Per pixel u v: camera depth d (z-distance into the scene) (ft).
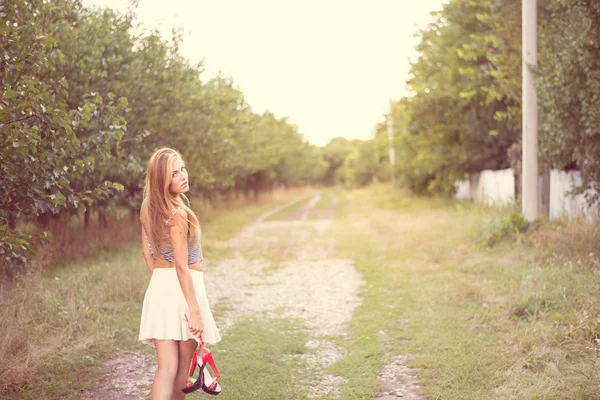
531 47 34.96
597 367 13.58
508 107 45.09
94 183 32.27
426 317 21.36
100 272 27.84
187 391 10.61
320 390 14.83
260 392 14.46
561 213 36.94
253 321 22.43
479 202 61.21
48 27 24.90
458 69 55.88
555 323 17.94
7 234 16.20
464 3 54.13
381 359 17.06
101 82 29.86
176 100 38.83
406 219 59.62
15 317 18.33
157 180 10.74
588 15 26.27
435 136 71.61
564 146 30.17
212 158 50.96
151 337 10.80
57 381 14.87
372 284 28.76
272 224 67.56
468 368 15.26
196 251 11.21
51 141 17.07
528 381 13.82
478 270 28.84
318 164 288.92
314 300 26.37
